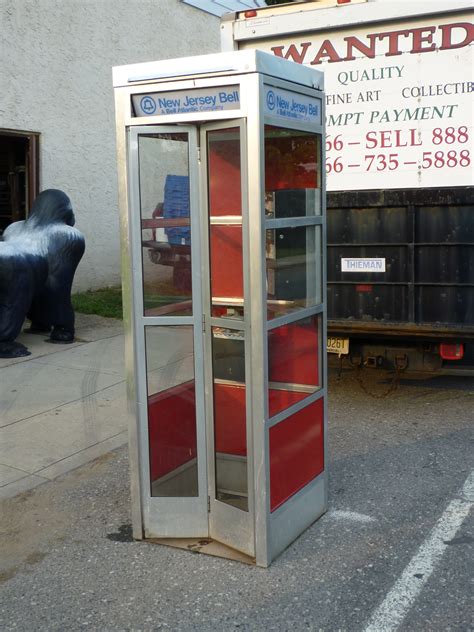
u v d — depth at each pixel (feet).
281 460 12.66
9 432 19.49
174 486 13.28
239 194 11.85
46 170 36.27
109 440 18.92
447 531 13.62
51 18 35.63
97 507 15.15
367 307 20.02
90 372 24.99
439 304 19.31
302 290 13.08
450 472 16.43
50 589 12.07
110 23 39.09
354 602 11.39
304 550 12.98
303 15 20.48
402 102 19.79
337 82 20.42
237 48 21.65
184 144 12.15
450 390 23.07
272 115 11.71
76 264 29.12
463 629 10.67
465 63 19.03
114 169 40.11
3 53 33.40
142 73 12.07
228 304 12.25
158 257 12.51
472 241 18.72
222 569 12.41
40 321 29.53
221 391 12.60
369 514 14.37
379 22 19.67
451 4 18.78
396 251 19.49
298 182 12.75
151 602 11.57
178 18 44.21
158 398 13.07
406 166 20.01
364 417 20.48
